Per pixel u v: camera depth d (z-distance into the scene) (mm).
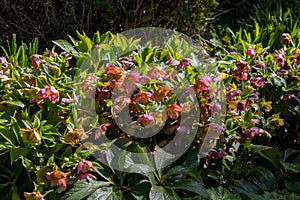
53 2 3020
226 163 1761
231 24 3816
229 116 1725
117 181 1566
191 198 1560
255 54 2184
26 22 3004
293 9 3736
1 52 2947
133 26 2953
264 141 1991
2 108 1597
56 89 1580
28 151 1473
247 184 1735
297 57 2139
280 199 1663
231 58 2191
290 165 1793
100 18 2930
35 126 1466
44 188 1474
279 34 2945
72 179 1468
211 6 3256
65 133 1531
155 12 3041
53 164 1443
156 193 1488
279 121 1829
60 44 1983
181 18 3025
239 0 4133
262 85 1926
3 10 2959
